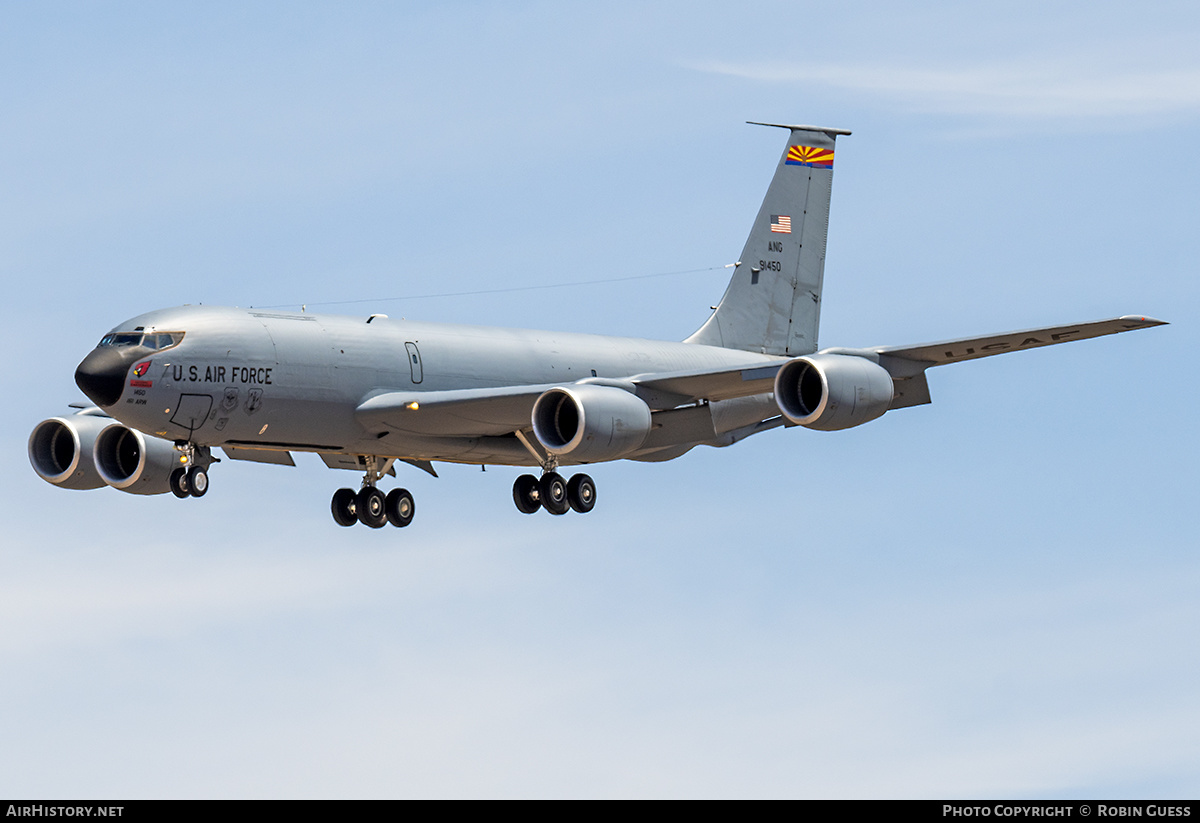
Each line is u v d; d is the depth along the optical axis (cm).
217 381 8206
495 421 8944
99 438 9169
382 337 9069
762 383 8619
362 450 9094
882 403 8312
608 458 8456
